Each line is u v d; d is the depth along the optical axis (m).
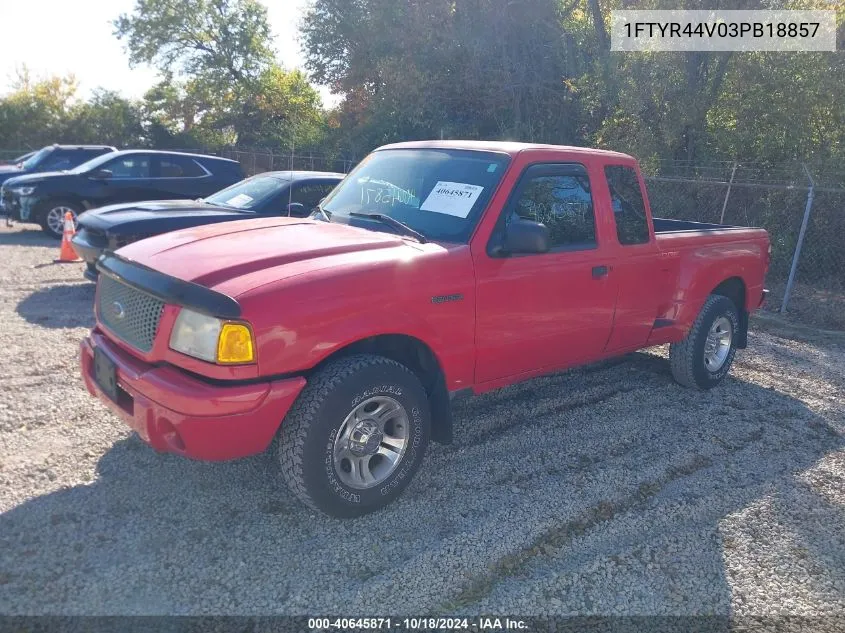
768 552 3.60
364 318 3.46
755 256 6.24
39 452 4.10
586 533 3.66
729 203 12.49
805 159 12.49
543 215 4.41
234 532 3.45
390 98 21.69
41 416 4.59
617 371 6.35
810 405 5.83
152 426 3.28
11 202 12.31
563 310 4.48
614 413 5.32
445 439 4.03
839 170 11.64
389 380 3.55
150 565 3.15
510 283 4.11
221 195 8.85
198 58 36.19
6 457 4.00
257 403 3.19
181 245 3.82
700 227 6.65
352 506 3.54
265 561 3.24
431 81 20.20
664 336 5.44
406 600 3.04
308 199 8.52
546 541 3.56
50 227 12.23
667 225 6.90
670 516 3.87
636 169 5.17
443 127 20.38
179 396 3.13
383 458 3.71
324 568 3.22
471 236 4.00
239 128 36.22
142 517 3.52
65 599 2.89
